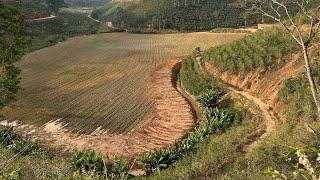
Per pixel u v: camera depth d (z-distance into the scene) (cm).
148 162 2569
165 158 2598
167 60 6700
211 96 3928
